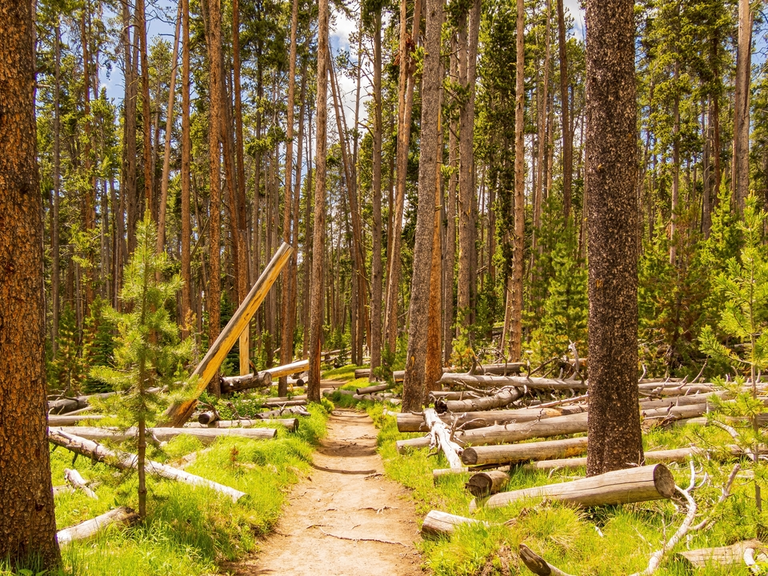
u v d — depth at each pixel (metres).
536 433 8.88
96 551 4.93
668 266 15.55
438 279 15.60
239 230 21.05
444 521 6.28
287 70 34.31
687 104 33.00
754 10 23.92
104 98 30.45
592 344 6.45
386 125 34.34
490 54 26.17
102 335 21.25
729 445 6.53
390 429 13.27
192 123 37.28
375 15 28.17
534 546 5.07
